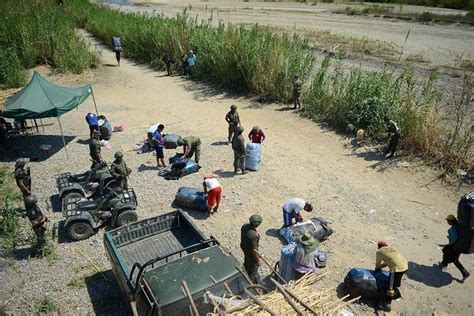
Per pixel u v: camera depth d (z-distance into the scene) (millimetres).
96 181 11852
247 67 21375
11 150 15430
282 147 15156
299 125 17312
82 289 8305
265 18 46469
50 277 8633
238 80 22469
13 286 8367
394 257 7391
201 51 24453
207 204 10742
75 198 10961
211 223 10414
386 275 7719
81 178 12102
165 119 18531
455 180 12414
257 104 20219
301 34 34438
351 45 30250
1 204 11477
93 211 10250
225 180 12633
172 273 6586
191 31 26875
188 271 6609
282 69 20172
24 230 10273
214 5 62000
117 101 21500
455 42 31578
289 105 19703
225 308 5625
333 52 27484
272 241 9586
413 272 8672
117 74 26953
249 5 62688
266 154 14562
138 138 16297
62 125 18109
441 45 30516
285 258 7895
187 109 19938
